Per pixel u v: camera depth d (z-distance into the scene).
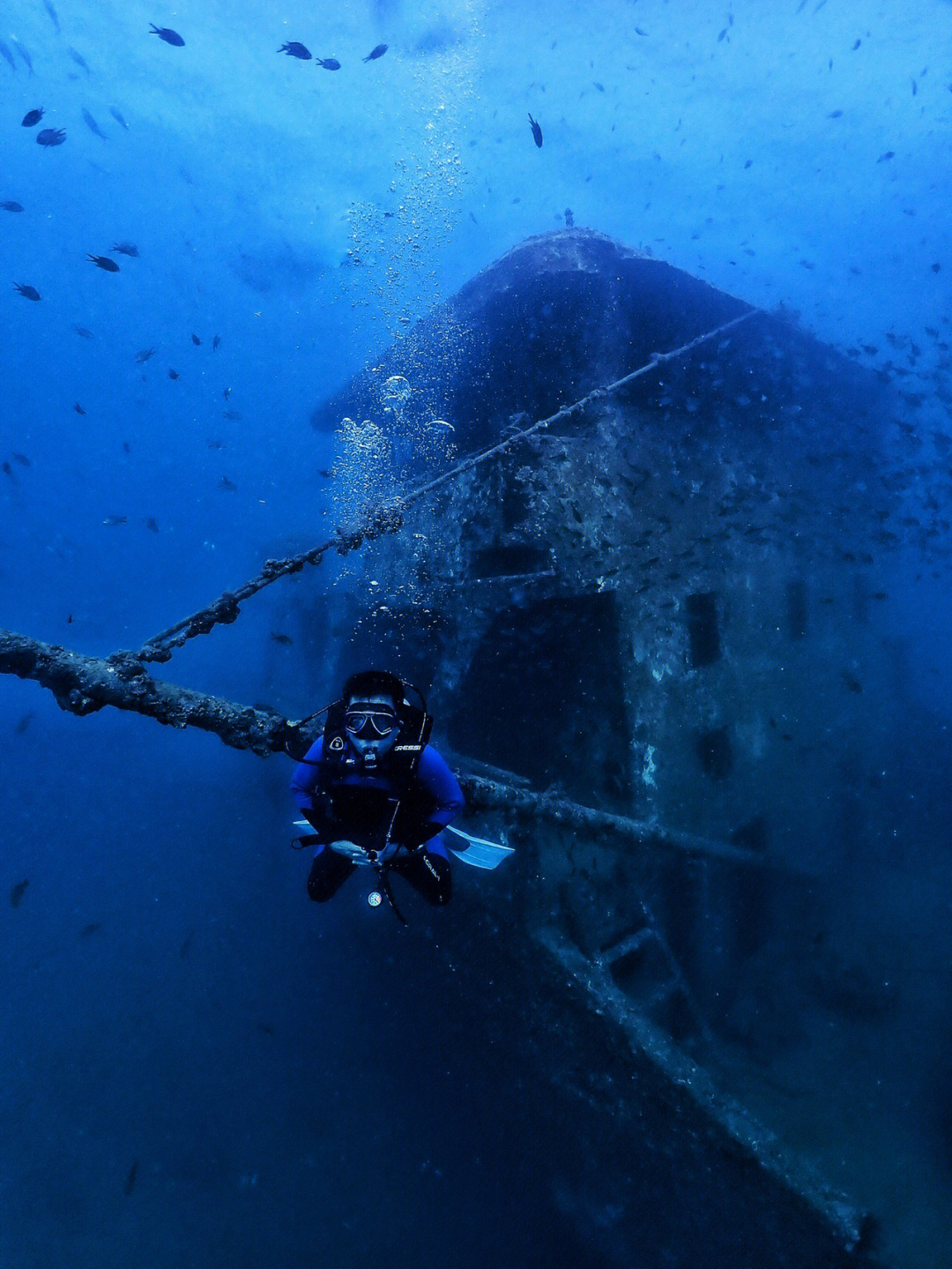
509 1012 6.54
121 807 16.06
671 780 7.40
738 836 8.77
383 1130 8.05
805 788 10.02
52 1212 7.54
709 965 7.79
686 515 8.00
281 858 11.97
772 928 9.17
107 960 11.29
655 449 7.89
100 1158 8.17
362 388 9.05
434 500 7.71
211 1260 7.02
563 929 6.02
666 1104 5.18
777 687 9.41
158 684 2.73
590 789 7.28
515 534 6.73
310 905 10.76
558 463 6.91
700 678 7.94
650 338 8.25
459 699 7.15
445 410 8.70
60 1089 9.03
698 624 8.43
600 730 7.22
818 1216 4.50
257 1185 7.72
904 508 11.26
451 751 6.74
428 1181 7.55
